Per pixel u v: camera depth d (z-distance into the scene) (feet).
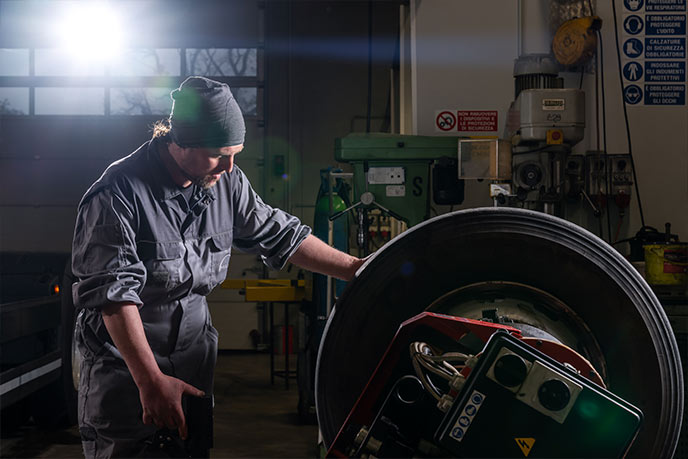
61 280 12.00
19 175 22.33
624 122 11.39
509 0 11.54
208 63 22.50
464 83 11.66
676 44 11.31
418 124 11.71
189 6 22.34
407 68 14.52
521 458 3.05
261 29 22.43
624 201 11.05
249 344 22.30
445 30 11.66
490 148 9.82
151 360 4.21
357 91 22.53
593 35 10.95
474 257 4.04
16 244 22.33
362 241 10.54
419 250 3.99
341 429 3.65
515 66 10.75
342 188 11.28
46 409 12.23
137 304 4.43
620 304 3.94
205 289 5.20
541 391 3.03
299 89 22.52
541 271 4.08
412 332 3.65
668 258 9.06
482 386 3.07
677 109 11.35
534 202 10.18
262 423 13.67
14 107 22.36
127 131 22.41
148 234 4.76
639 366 3.94
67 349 12.08
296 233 5.31
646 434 3.89
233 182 5.22
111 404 4.76
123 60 22.39
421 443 3.37
